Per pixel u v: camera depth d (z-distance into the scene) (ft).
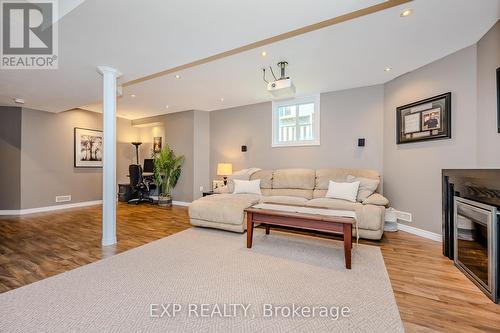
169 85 13.52
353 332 4.67
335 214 8.43
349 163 14.19
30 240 10.26
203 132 19.51
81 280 6.65
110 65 9.46
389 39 8.50
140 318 5.03
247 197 13.10
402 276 7.06
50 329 4.68
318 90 14.46
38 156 16.84
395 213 11.82
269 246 9.45
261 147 17.29
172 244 9.68
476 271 6.61
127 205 19.11
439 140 10.09
